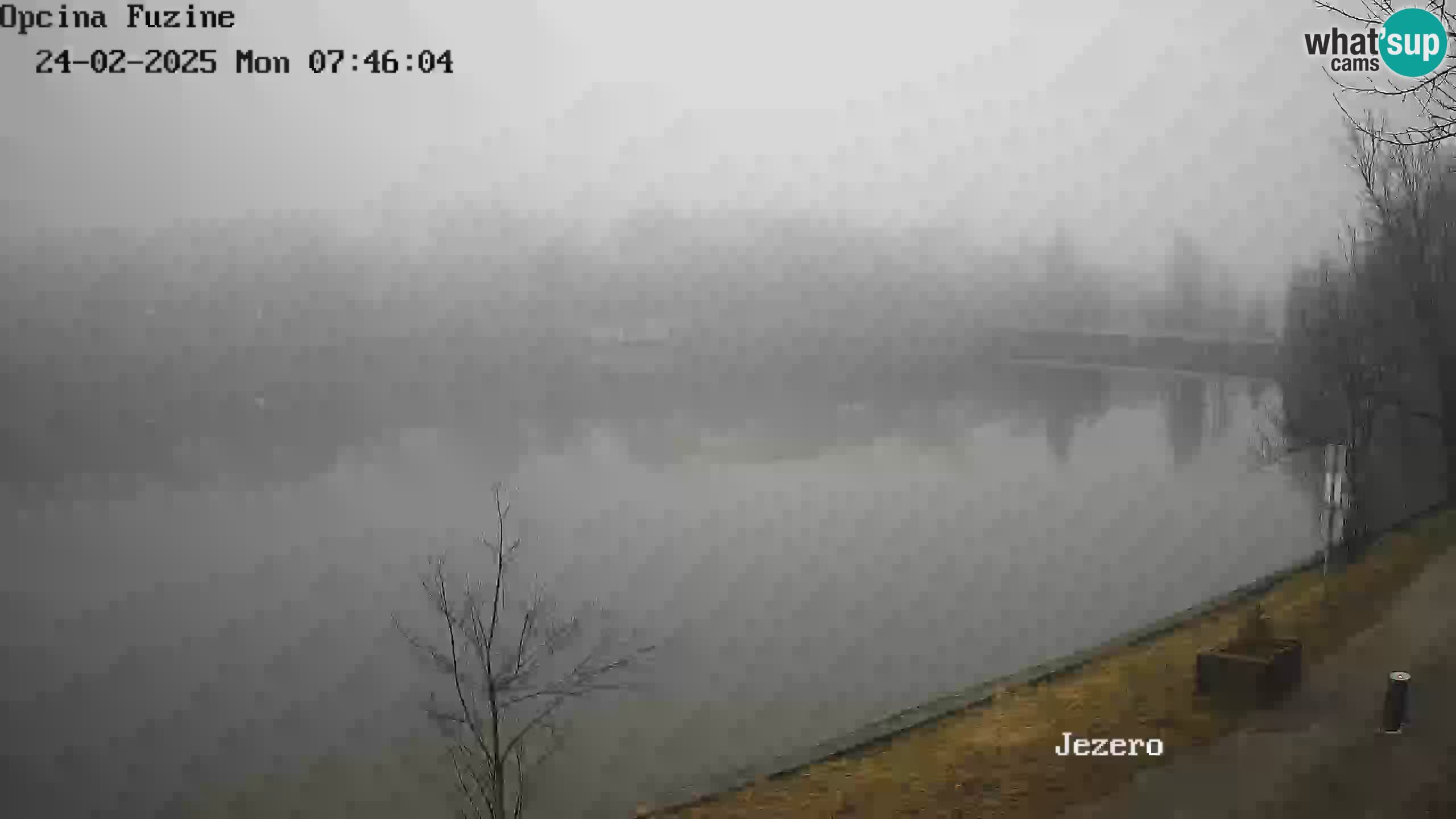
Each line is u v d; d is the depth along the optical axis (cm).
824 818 1182
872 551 4341
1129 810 1023
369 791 2139
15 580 4241
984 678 2695
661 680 2636
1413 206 3058
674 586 3791
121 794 2339
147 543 4819
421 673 2797
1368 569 2155
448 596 3591
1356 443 2892
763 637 3108
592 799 1920
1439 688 1306
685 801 1351
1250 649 1349
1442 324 3073
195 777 2378
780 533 4762
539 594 3434
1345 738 1153
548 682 2458
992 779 1193
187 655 3300
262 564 4403
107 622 3666
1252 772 1081
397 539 4762
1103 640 3005
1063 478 5969
